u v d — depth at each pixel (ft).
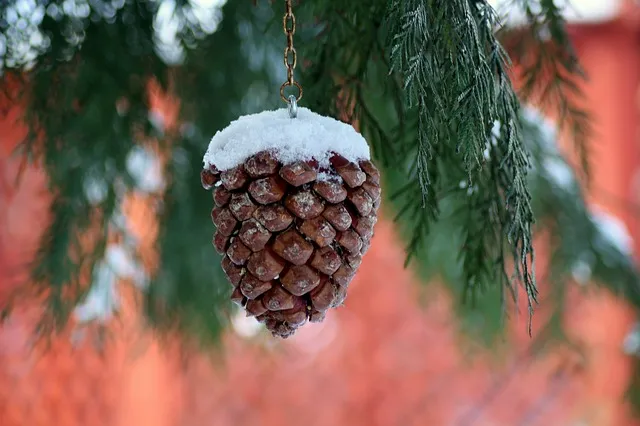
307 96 3.50
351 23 3.44
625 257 4.44
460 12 3.19
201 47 3.87
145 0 3.77
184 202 4.11
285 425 7.19
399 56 3.14
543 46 3.60
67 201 3.89
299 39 3.65
